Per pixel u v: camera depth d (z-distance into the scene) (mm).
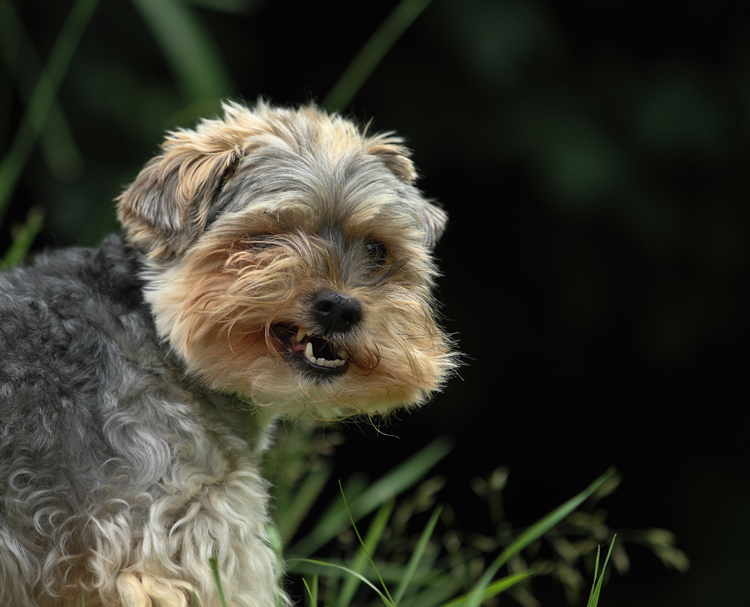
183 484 4246
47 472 4070
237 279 4488
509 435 12195
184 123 8281
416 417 11625
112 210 7590
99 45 9141
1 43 8578
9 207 9172
